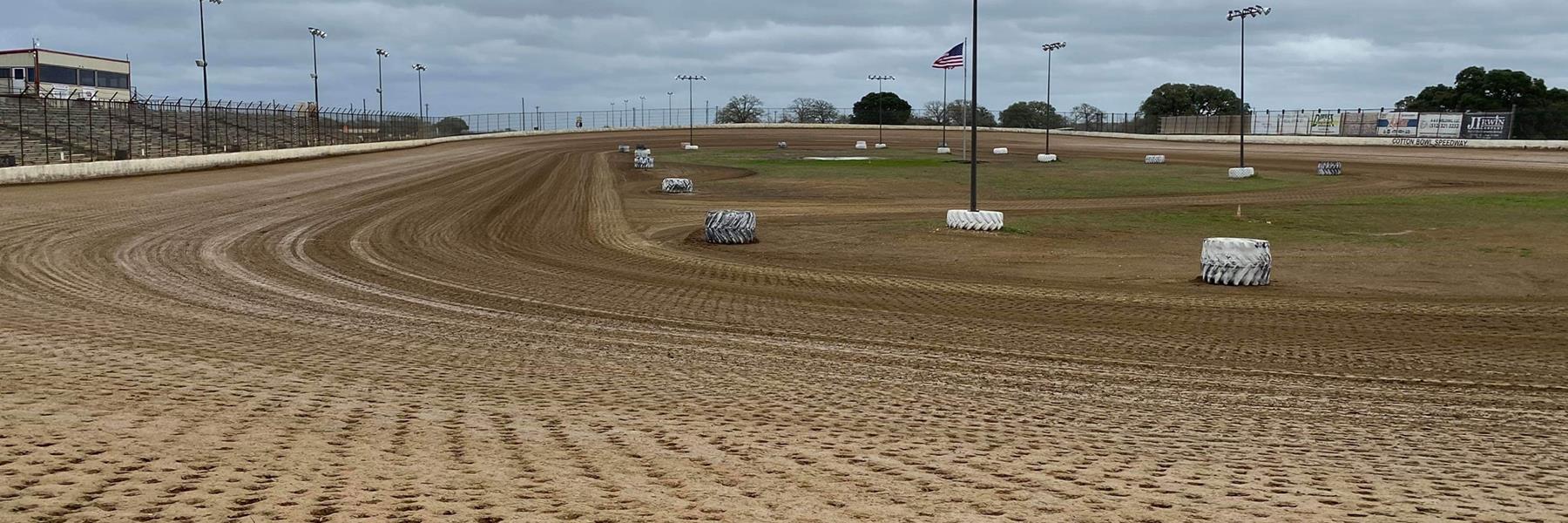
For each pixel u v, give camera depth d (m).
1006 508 5.38
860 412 7.75
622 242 23.09
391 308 13.23
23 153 43.03
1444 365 10.23
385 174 48.84
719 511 5.21
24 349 9.39
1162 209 33.16
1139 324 12.71
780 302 14.32
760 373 9.36
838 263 19.78
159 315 12.05
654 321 12.55
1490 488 6.02
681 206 34.00
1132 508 5.45
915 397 8.43
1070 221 28.84
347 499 5.23
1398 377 9.59
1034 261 20.52
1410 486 6.01
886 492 5.64
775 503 5.37
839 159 71.56
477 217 28.64
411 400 7.74
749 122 135.50
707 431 6.98
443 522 4.91
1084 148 89.38
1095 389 8.92
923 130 127.25
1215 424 7.64
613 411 7.59
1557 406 8.47
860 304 14.26
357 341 10.65
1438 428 7.63
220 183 40.59
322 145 75.94
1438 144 78.06
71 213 26.41
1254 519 5.31
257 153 57.12
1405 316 13.51
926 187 43.78
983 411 7.93
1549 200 35.03
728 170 55.94
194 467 5.75
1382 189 41.72
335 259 18.80
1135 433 7.27
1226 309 14.05
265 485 5.45
